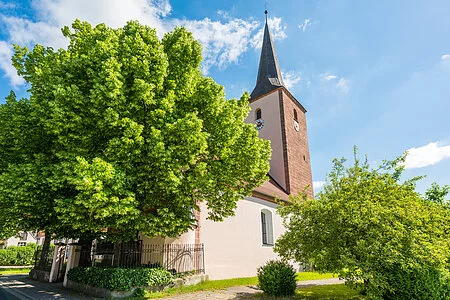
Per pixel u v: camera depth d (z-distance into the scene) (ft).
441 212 27.48
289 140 91.25
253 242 61.52
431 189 84.02
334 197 29.32
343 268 25.26
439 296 23.43
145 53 30.68
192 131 28.60
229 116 35.32
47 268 50.62
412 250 22.04
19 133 32.24
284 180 85.87
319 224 28.27
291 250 31.68
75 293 35.09
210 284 41.04
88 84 30.86
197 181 30.68
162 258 40.75
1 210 33.12
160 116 30.22
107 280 31.89
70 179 24.79
